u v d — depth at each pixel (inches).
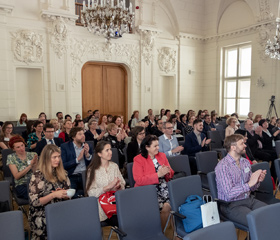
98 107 392.2
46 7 321.7
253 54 389.1
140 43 396.5
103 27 215.2
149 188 97.3
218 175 109.7
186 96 453.1
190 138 183.3
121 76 407.5
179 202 101.5
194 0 440.5
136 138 157.1
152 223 94.7
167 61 426.9
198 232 65.2
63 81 339.9
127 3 394.9
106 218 103.6
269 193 121.5
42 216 93.9
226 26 426.6
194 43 452.4
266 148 224.5
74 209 82.7
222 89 447.5
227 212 105.1
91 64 382.0
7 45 306.0
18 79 333.4
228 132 231.8
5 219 70.7
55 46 330.0
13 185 131.6
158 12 417.1
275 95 366.6
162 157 129.6
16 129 269.3
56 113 329.1
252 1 376.5
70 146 143.9
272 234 74.5
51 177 95.7
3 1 292.0
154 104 417.7
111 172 114.7
